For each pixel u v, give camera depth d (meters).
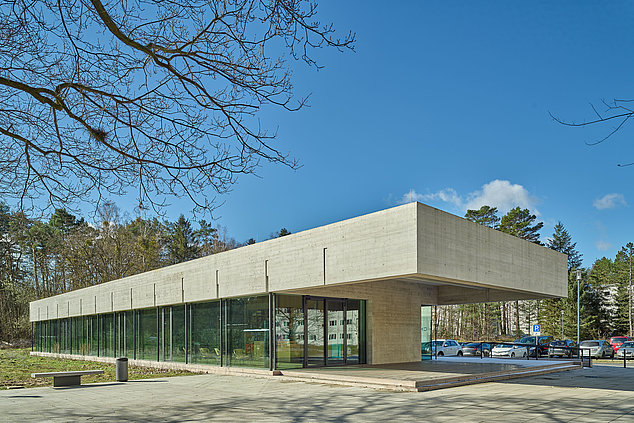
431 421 10.30
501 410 11.52
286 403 13.10
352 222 16.23
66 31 6.25
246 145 7.06
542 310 63.19
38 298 50.94
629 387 15.90
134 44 6.30
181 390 16.27
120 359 19.08
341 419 10.73
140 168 7.05
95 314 33.88
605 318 60.81
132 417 11.40
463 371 18.81
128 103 6.90
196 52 6.64
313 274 17.44
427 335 26.78
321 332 21.06
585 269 66.44
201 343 23.69
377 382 16.03
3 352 45.78
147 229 53.62
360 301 22.61
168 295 25.69
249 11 6.27
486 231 17.14
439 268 14.87
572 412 11.20
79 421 10.96
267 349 19.67
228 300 22.12
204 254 65.06
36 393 16.02
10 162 6.98
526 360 25.94
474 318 63.88
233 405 12.94
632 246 68.81
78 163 7.10
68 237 40.88
